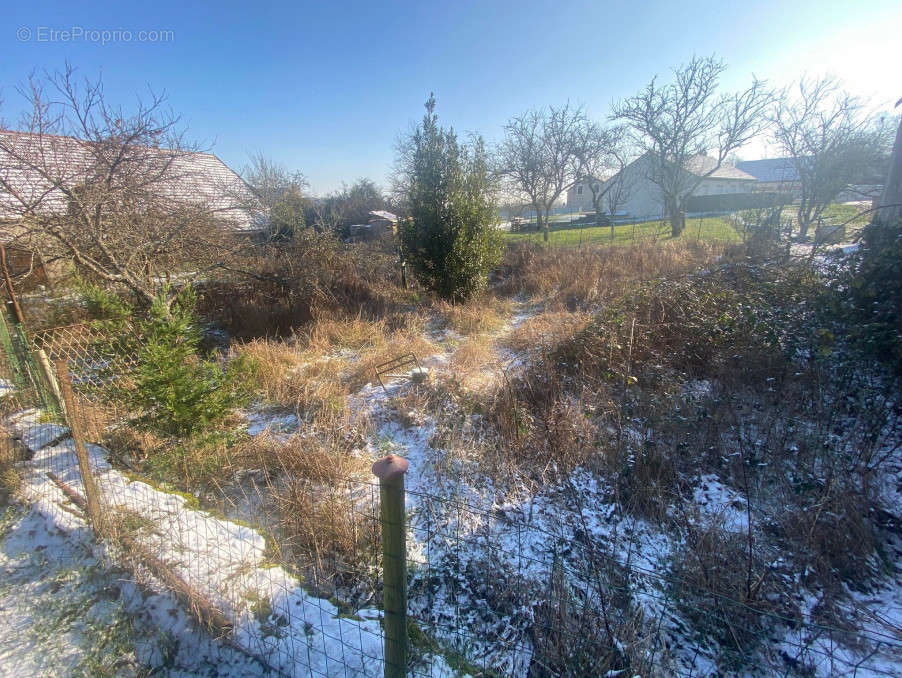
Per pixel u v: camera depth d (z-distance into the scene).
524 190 28.19
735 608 2.40
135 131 6.80
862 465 3.29
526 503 3.28
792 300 5.03
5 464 3.55
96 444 3.88
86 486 2.74
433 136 9.06
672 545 2.87
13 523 2.99
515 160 27.42
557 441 3.79
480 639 2.32
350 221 22.69
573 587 2.59
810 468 3.31
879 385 3.95
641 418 4.09
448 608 2.49
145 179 7.31
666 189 21.02
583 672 2.13
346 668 1.98
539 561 2.78
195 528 2.77
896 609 2.46
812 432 3.62
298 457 3.67
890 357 3.93
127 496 3.09
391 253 11.53
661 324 5.23
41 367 4.34
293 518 2.97
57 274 9.00
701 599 2.48
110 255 6.99
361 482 3.50
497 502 3.29
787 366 4.30
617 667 2.17
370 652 2.05
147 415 3.84
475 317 8.03
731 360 4.63
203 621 2.17
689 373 4.78
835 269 4.89
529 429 4.00
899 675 2.10
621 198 33.53
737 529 2.97
